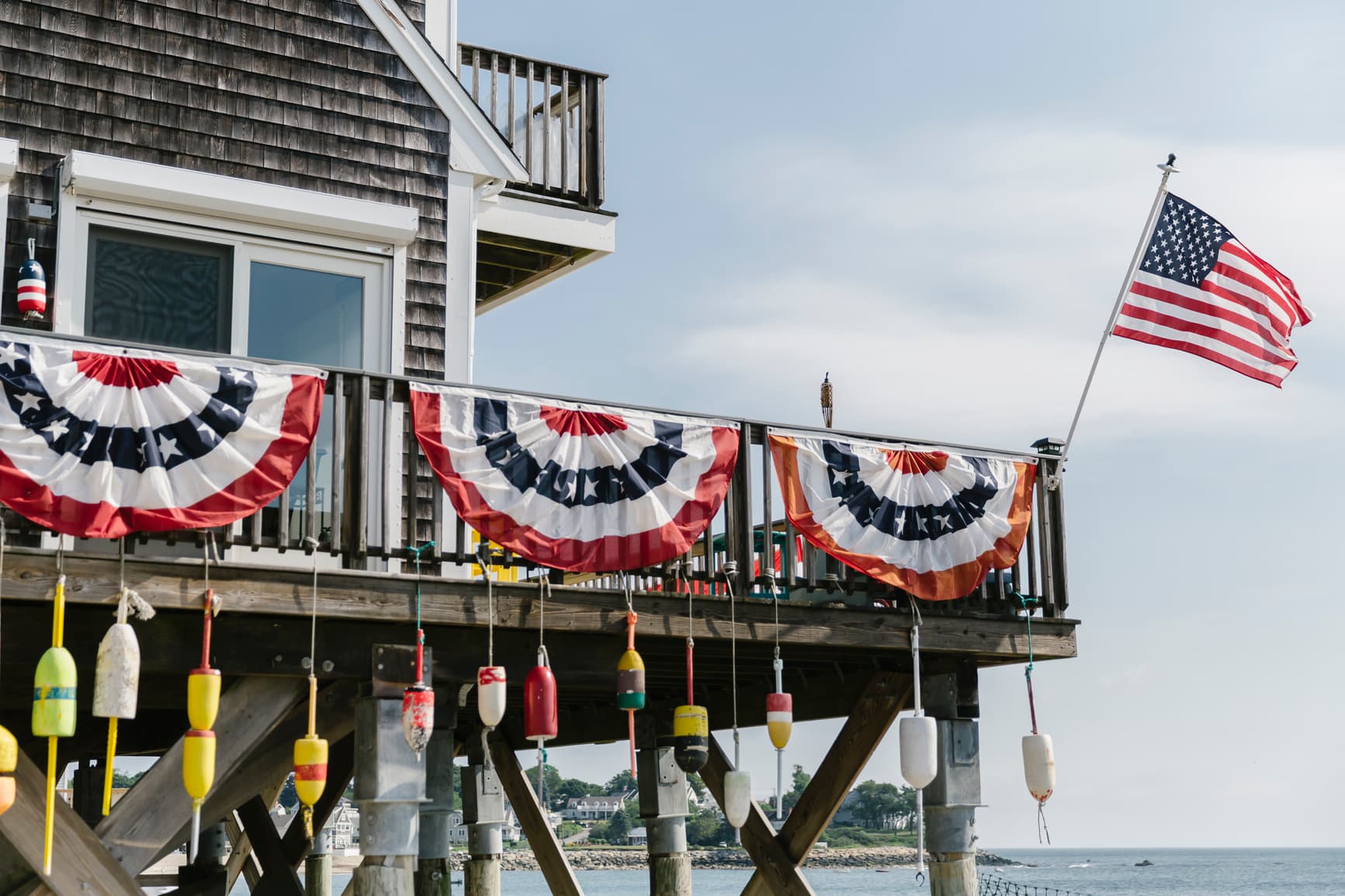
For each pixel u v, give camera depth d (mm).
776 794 8266
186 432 7020
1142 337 10828
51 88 8828
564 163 11234
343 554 7457
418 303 9828
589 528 7969
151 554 8648
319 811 11656
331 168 9648
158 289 8977
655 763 11195
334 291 9570
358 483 7488
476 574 9992
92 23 9016
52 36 8883
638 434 8195
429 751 10289
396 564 9312
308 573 7172
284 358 9281
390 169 9875
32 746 10688
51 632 7070
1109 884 118500
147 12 9195
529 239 11016
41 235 8656
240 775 7625
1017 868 192125
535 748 13328
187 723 11070
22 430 6637
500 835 12797
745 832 10562
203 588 6910
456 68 10516
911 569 8898
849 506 8797
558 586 7801
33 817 6539
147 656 7039
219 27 9414
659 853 11070
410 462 7617
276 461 7242
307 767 6941
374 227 9594
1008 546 9273
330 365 9469
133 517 6809
